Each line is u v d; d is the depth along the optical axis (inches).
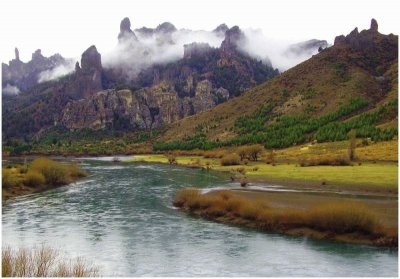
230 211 1578.5
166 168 4018.2
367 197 1820.9
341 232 1246.3
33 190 2346.2
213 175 3144.7
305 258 1072.2
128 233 1369.3
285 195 1903.3
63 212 1737.2
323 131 5098.4
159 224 1493.6
